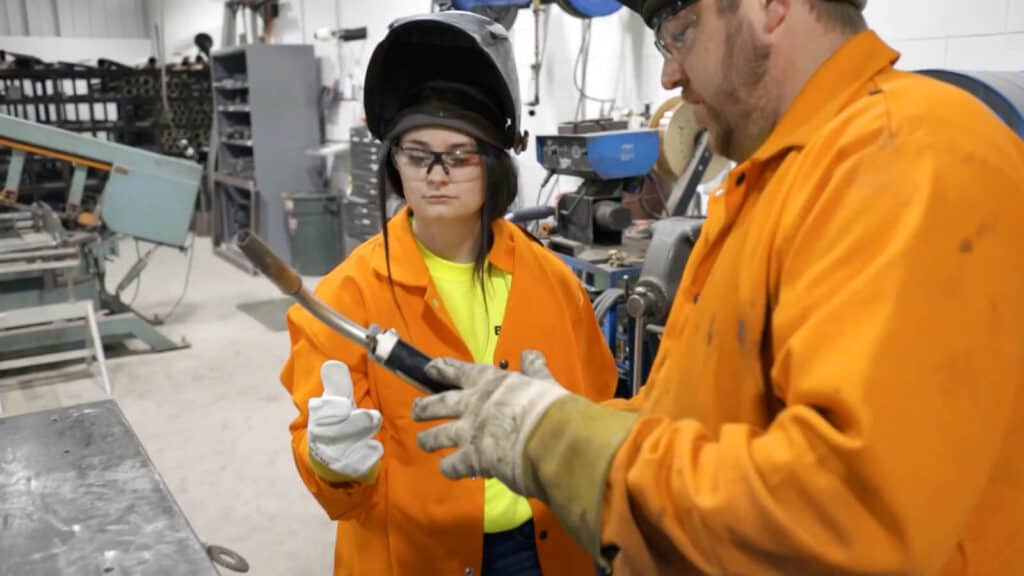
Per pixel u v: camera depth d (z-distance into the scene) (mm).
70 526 1165
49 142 3850
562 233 2760
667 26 736
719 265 752
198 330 4789
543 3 3129
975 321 544
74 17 9133
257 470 3004
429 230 1242
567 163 2600
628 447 634
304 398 1148
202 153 8172
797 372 575
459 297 1254
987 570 660
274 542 2543
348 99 6352
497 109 1181
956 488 534
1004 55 2227
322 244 6234
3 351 4016
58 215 4082
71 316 3766
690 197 2666
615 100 3695
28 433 1488
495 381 727
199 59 8156
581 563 1252
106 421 1548
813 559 549
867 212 577
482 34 1107
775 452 560
